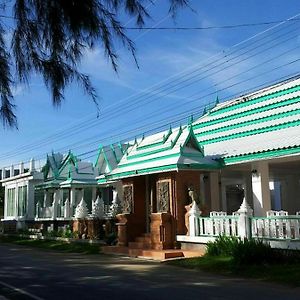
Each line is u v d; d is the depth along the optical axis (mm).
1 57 6223
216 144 21562
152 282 12312
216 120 23156
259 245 14688
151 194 21703
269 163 19406
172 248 19078
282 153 16438
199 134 23609
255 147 18250
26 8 5957
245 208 16141
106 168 34125
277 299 9602
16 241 34875
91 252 23344
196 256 17281
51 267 16812
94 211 28312
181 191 19359
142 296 10164
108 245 24016
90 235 27875
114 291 10930
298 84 19781
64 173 38312
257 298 9727
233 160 18766
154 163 20406
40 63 6266
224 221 17016
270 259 14461
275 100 20359
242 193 29516
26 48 6203
